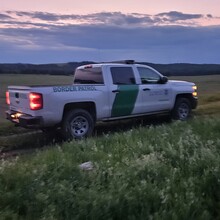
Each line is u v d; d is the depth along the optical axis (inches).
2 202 185.3
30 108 387.5
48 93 388.5
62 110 398.0
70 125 402.9
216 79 1903.3
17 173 218.4
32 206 181.8
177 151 262.4
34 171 218.8
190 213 181.2
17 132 476.1
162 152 260.7
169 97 505.7
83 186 205.3
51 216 167.6
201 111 593.9
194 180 213.5
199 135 319.9
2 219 167.8
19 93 406.6
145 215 175.2
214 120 387.9
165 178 214.8
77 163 255.0
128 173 217.5
